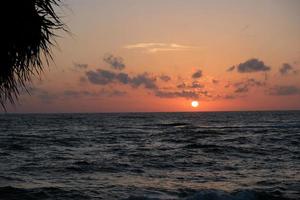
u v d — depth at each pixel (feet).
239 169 59.57
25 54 16.31
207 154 80.07
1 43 15.67
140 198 38.63
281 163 66.03
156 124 266.77
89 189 43.78
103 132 172.96
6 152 83.41
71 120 376.68
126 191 42.78
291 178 51.16
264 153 81.05
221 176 53.11
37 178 51.19
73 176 52.95
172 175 53.98
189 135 147.02
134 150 90.07
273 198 38.40
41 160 69.92
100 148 95.91
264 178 51.24
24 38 16.01
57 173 55.36
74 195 40.63
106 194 41.24
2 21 15.38
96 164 64.03
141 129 199.93
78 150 90.27
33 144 105.50
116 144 108.78
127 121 339.57
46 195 40.45
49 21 16.61
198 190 43.11
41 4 16.46
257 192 39.45
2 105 16.84
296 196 39.52
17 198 39.09
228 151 84.94
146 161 68.64
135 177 52.29
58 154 80.64
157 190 43.32
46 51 16.78
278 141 111.14
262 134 143.33
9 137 135.03
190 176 53.11
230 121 302.45
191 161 68.80
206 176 53.06
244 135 140.97
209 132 161.48
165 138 132.77
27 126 241.55
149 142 116.16
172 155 78.38
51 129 202.80
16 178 50.93
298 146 95.96
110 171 57.36
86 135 150.71
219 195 37.50
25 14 15.75
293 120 290.56
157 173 55.67
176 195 40.70
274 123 242.99
